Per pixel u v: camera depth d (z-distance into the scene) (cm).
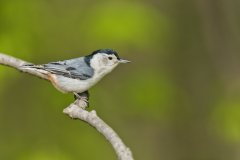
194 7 1636
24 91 1357
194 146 1648
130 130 1559
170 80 1409
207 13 1625
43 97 1338
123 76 1489
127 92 1364
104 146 1332
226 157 1609
